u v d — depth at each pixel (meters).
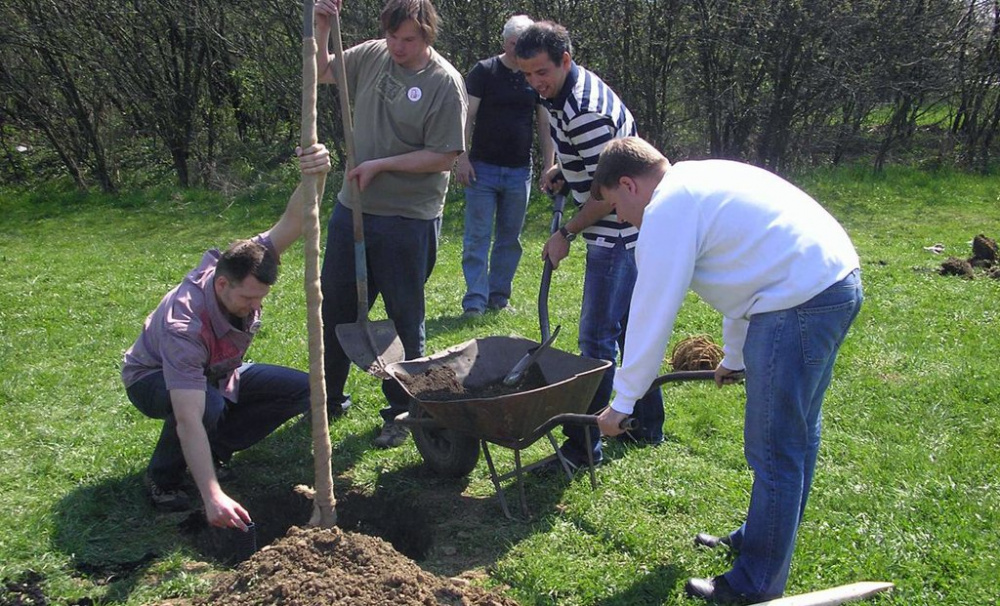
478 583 3.87
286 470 4.98
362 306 5.04
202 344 4.09
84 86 15.01
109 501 4.47
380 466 5.02
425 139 5.00
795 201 3.37
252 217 13.51
